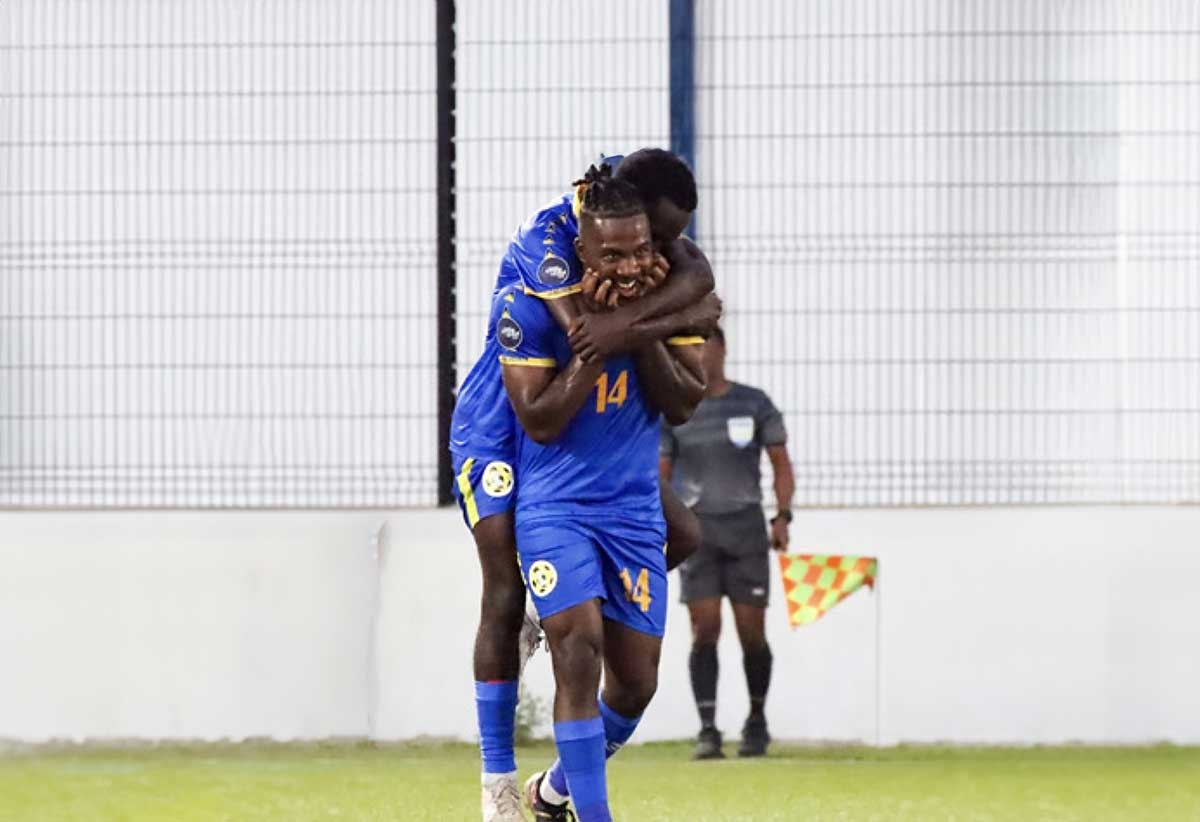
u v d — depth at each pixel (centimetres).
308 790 2481
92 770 2741
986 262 3017
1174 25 2989
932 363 3030
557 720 1662
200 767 2777
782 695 3033
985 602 3036
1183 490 3038
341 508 3041
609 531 1688
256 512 3038
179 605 3033
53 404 3053
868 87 3003
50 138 3022
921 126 3008
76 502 3062
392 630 3033
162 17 3006
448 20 2997
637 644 1736
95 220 3030
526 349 1655
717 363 2922
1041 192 3011
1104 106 3003
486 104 3006
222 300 3036
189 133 3016
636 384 1681
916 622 3034
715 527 2912
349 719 3027
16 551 3034
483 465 1761
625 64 3002
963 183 3011
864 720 3030
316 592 3034
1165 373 3027
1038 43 2998
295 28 3005
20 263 3039
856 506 3039
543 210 1708
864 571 3028
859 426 3041
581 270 1658
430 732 3028
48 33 3008
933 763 2809
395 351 3039
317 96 3008
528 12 3000
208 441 3055
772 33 2997
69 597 3036
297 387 3048
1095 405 3038
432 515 3034
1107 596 3038
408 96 3005
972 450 3041
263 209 3023
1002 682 3036
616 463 1686
